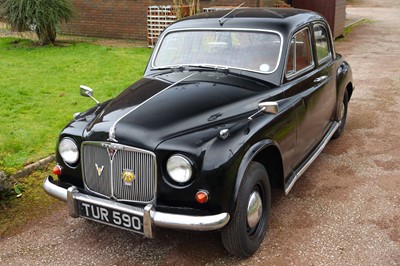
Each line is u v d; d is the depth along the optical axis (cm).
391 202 436
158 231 389
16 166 511
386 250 356
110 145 323
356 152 564
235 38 429
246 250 338
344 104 610
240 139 322
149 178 318
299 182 482
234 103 360
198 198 302
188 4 1270
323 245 364
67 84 860
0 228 403
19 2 1203
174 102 354
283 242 369
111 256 357
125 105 362
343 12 1529
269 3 1334
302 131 428
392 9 2652
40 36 1275
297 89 420
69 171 356
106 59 1080
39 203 447
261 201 358
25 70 971
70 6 1312
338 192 458
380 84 915
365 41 1480
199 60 430
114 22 1445
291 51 421
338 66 561
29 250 369
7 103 734
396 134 628
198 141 311
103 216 333
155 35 1262
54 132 612
